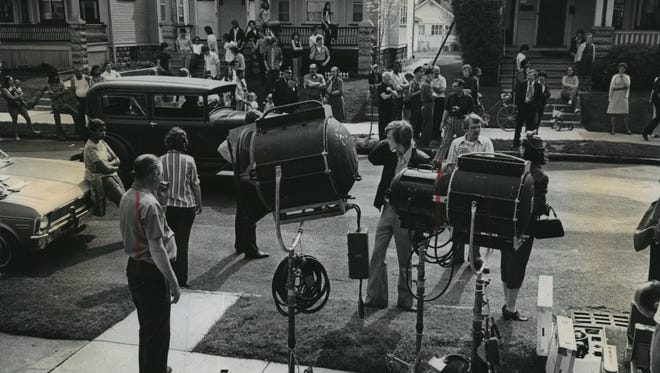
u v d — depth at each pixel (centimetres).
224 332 669
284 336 656
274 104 1842
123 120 1226
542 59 2491
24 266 872
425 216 556
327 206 563
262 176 529
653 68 2247
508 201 500
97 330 681
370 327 670
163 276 558
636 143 1761
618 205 1205
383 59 2873
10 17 2825
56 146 1723
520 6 2664
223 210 1174
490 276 849
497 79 2417
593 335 634
